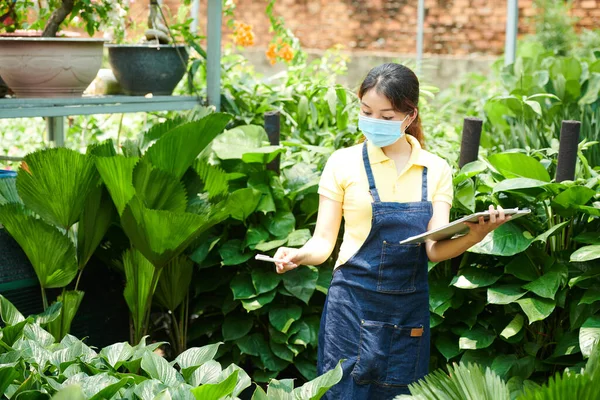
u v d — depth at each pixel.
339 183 2.61
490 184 3.17
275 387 2.27
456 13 10.14
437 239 2.46
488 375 2.19
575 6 9.83
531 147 4.02
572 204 3.00
